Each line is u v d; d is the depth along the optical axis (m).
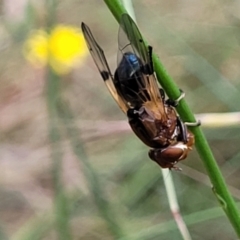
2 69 0.15
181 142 0.10
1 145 0.15
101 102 0.17
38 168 0.15
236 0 0.17
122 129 0.12
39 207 0.14
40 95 0.16
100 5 0.18
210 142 0.15
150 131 0.09
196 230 0.14
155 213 0.14
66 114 0.12
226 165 0.15
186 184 0.15
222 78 0.15
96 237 0.13
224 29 0.17
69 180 0.13
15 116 0.16
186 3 0.18
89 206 0.14
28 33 0.13
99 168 0.14
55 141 0.12
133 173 0.14
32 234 0.12
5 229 0.14
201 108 0.16
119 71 0.09
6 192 0.15
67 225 0.12
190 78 0.17
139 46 0.09
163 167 0.10
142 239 0.12
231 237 0.14
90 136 0.12
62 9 0.18
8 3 0.13
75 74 0.17
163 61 0.17
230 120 0.11
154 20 0.17
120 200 0.14
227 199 0.09
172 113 0.10
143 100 0.09
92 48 0.10
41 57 0.13
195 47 0.17
